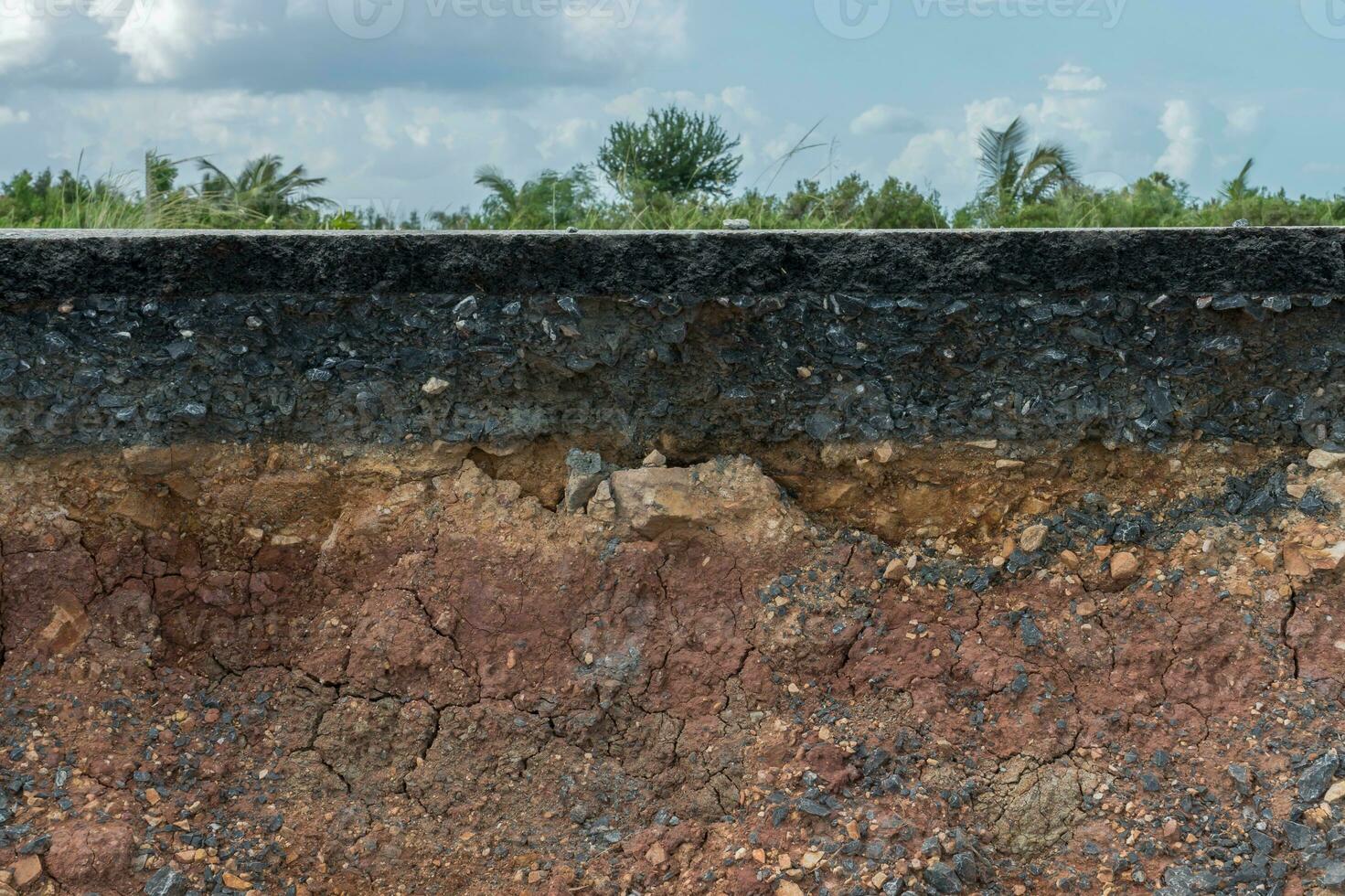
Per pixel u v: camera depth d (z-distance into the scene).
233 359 2.87
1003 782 2.65
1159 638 2.81
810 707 2.80
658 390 3.00
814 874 2.48
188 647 2.88
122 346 2.82
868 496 3.04
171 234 2.85
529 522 2.95
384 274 2.85
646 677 2.84
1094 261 2.84
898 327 2.92
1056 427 2.96
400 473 2.97
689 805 2.69
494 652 2.86
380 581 2.94
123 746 2.66
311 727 2.80
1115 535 2.95
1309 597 2.78
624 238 2.86
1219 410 2.95
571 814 2.68
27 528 2.81
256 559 2.96
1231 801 2.54
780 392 2.98
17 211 7.13
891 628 2.90
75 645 2.78
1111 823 2.56
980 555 2.99
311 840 2.58
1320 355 2.88
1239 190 9.85
